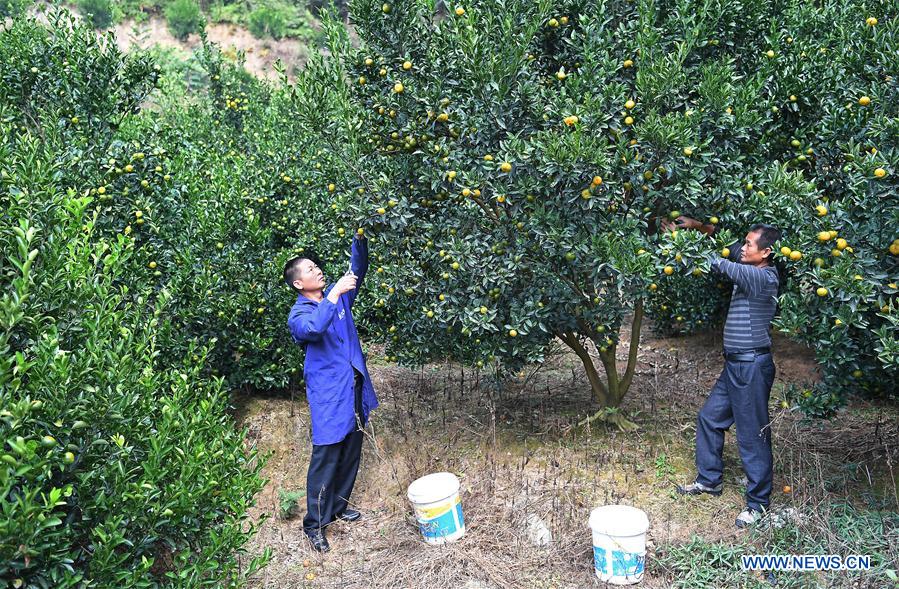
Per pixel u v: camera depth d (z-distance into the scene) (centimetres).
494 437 475
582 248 383
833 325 354
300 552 393
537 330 445
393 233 416
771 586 334
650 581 349
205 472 281
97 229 426
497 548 377
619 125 385
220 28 1733
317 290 412
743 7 441
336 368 398
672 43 423
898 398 477
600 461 457
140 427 271
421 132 413
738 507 404
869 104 372
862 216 335
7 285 248
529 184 380
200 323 490
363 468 479
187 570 271
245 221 540
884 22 378
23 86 488
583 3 436
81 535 253
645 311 700
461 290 435
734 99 396
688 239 373
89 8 1505
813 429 488
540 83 449
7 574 219
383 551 386
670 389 585
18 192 264
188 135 731
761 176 411
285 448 498
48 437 220
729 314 392
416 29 418
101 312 262
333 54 402
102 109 495
